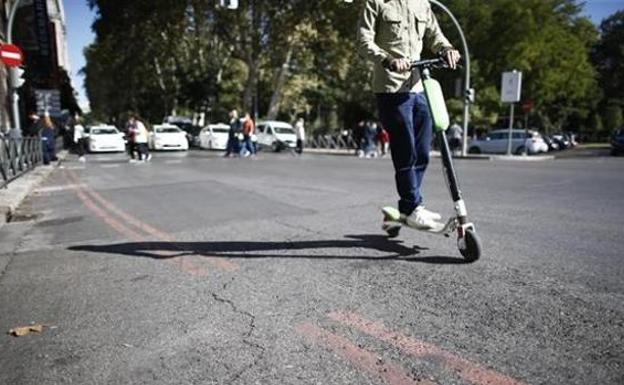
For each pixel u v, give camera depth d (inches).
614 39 2417.6
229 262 165.2
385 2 158.4
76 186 437.1
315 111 2150.6
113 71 2085.4
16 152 472.7
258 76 1642.5
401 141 162.9
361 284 138.1
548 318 112.0
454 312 117.1
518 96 904.3
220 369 95.3
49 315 125.5
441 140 154.5
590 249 168.4
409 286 135.1
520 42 1382.9
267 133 1139.3
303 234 203.5
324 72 1497.3
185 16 1405.0
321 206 280.4
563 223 215.2
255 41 1339.8
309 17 1251.8
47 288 147.2
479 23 1422.2
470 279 139.0
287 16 1259.8
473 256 152.9
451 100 1437.0
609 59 2464.3
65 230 240.4
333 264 157.8
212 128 1204.5
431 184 380.8
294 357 99.0
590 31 2021.4
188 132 1450.5
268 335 108.9
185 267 162.1
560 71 1519.4
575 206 263.3
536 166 597.9
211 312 122.8
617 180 403.9
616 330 105.4
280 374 92.7
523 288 130.8
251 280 145.4
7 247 206.8
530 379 87.8
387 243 182.4
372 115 1921.8
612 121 2234.3
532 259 156.8
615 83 2401.6
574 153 1221.1
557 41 1493.6
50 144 675.4
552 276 139.8
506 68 1412.4
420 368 93.0
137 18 1400.1
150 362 98.9
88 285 148.3
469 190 339.3
